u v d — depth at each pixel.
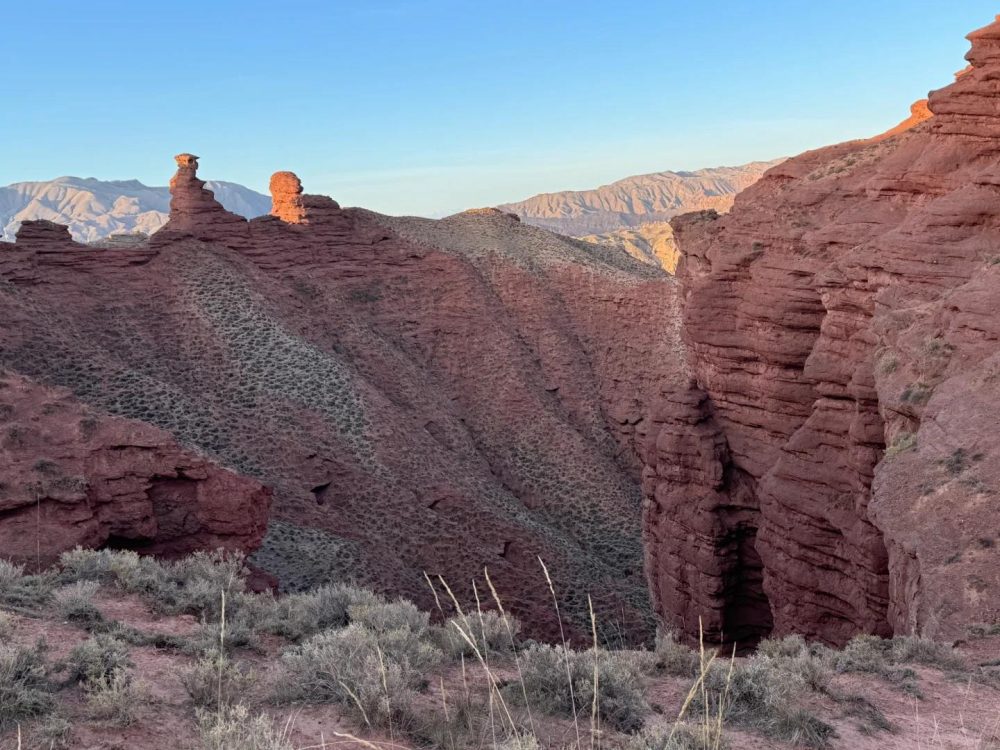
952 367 17.64
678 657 8.37
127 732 5.61
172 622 8.97
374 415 54.47
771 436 28.44
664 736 5.61
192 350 57.22
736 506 29.56
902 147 26.92
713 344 29.77
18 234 57.69
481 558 44.44
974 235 21.52
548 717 6.29
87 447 20.30
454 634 8.29
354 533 42.12
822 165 32.47
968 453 14.70
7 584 9.05
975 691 8.23
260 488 22.75
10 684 5.88
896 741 6.73
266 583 22.73
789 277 26.84
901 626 13.65
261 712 6.12
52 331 50.78
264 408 52.50
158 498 21.36
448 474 54.16
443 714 6.17
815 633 23.83
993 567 11.93
